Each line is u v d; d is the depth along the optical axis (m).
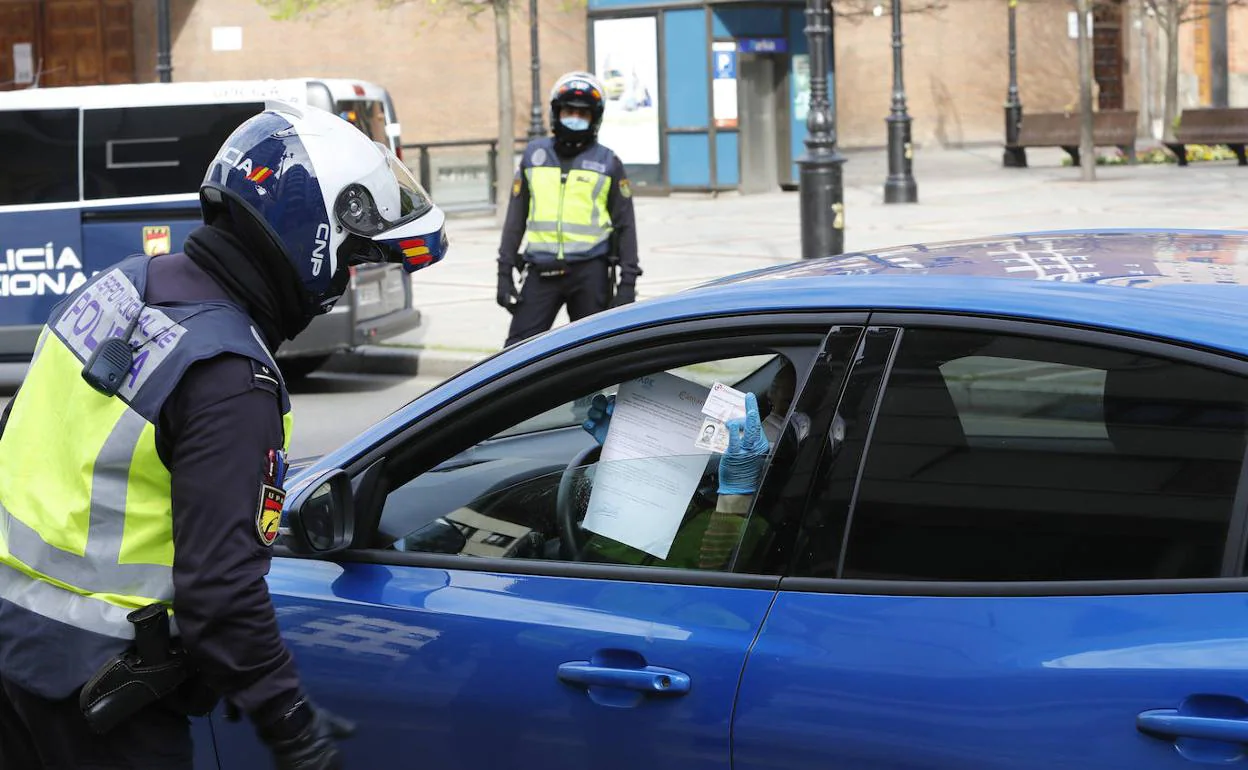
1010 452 2.34
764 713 2.36
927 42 33.41
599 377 2.78
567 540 2.82
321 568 2.89
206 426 2.20
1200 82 36.22
